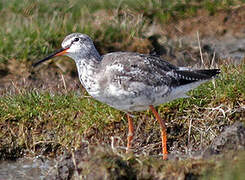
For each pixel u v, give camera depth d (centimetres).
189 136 1235
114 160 1002
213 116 1239
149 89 1119
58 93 1390
